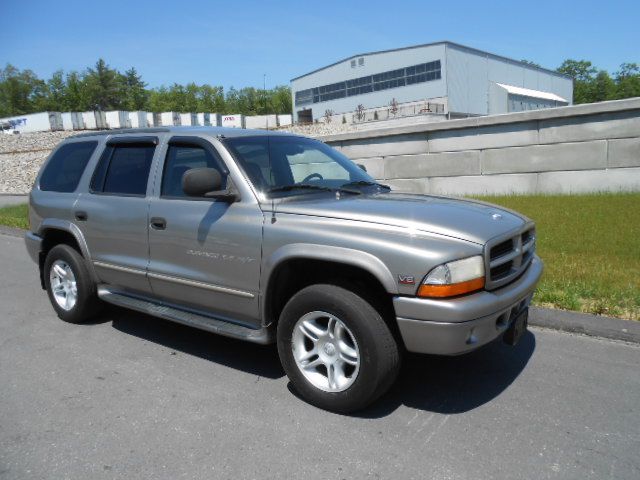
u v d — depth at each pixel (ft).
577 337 15.61
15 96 374.63
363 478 9.52
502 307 11.07
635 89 377.71
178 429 11.30
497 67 225.35
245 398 12.65
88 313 18.12
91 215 16.80
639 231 24.04
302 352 12.16
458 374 13.62
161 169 15.14
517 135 35.35
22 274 25.95
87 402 12.58
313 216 12.00
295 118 260.42
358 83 229.66
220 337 16.88
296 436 10.94
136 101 371.56
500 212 13.10
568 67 392.88
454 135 37.93
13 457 10.38
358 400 11.33
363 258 10.99
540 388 12.70
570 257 21.31
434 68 204.23
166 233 14.48
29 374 14.23
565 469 9.62
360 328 10.98
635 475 9.39
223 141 14.01
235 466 9.96
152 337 16.94
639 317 15.69
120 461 10.19
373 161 42.14
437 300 10.44
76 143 18.80
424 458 10.06
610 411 11.56
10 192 68.13
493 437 10.71
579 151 33.27
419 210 11.85
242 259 12.82
